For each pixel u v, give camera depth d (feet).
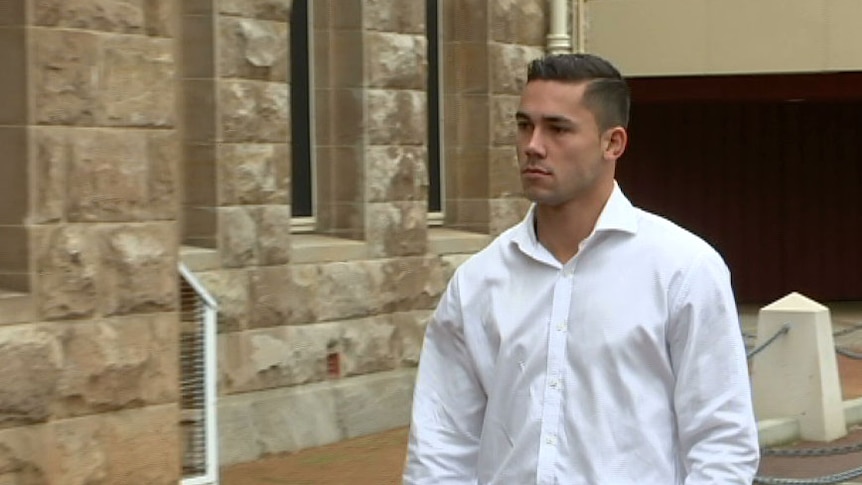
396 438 62.90
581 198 19.86
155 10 43.96
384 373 64.44
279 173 59.16
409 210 65.67
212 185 57.00
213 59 56.80
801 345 64.85
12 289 41.70
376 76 64.08
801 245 123.75
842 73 96.99
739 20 93.35
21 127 41.50
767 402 65.31
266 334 58.75
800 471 59.11
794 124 122.93
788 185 123.24
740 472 19.25
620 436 19.38
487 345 20.51
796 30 92.38
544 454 19.61
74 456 42.24
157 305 44.27
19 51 41.42
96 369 42.73
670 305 19.45
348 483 54.29
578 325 19.63
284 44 59.16
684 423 19.53
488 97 70.79
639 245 19.69
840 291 124.98
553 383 19.67
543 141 19.66
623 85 19.99
